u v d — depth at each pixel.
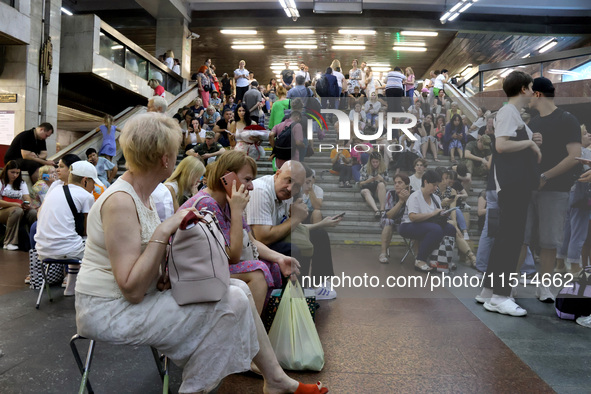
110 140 9.48
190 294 1.78
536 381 2.42
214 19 18.95
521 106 3.12
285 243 3.08
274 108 7.36
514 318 3.46
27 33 9.81
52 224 3.91
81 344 3.04
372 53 22.91
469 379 2.44
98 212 1.82
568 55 10.51
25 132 7.93
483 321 3.38
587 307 3.38
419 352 2.79
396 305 3.75
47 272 4.55
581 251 3.33
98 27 11.77
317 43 21.23
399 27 18.69
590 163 3.18
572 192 3.24
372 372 2.52
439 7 18.62
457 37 19.81
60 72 11.63
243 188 2.49
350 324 3.28
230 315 1.84
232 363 1.85
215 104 16.17
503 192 3.02
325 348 2.85
